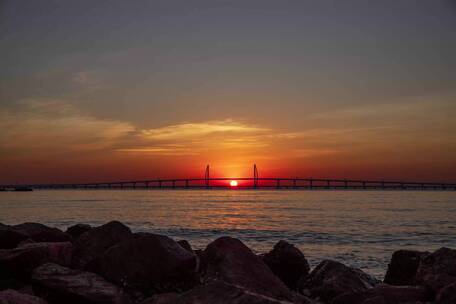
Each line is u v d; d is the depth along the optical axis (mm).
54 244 11508
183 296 6898
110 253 10047
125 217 69875
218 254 10383
